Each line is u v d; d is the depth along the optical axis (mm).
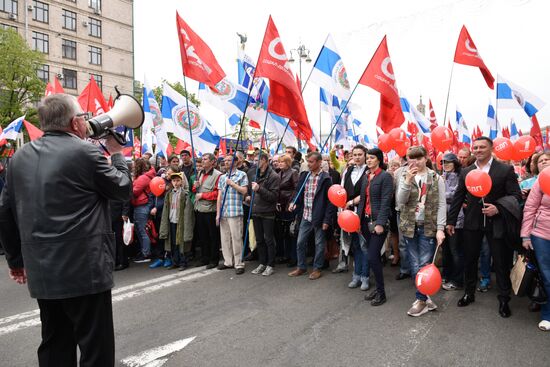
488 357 3355
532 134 9719
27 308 4836
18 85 24922
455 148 12062
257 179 6297
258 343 3670
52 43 39031
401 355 3406
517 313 4359
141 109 2717
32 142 2367
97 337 2355
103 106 8727
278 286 5504
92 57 42688
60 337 2510
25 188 2246
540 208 3920
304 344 3639
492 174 4312
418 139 10438
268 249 6176
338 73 7051
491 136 11484
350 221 4809
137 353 3521
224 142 13516
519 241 4172
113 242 2484
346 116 9414
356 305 4691
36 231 2205
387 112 6406
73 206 2248
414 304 4387
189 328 4055
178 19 6270
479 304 4680
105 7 43375
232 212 6266
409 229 4629
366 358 3355
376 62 6203
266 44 5891
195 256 7664
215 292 5262
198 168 7867
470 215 4484
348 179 6059
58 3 39281
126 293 5297
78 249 2236
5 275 6426
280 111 6125
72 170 2250
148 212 7156
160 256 7098
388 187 4719
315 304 4730
